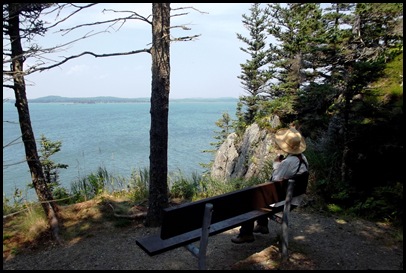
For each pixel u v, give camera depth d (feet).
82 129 329.72
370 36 24.71
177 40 15.44
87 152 159.53
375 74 17.44
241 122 83.51
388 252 12.38
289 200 11.27
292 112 36.78
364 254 12.19
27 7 13.20
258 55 80.94
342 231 14.64
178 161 124.88
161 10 15.31
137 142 205.16
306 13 35.60
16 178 73.31
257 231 14.08
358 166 18.75
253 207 11.07
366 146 18.22
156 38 15.61
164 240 9.87
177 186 23.02
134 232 15.99
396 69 22.13
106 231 16.14
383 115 17.63
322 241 13.50
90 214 18.34
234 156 53.16
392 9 20.94
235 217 11.49
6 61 11.23
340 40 25.86
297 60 37.35
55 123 442.50
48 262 12.96
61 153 157.07
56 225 16.01
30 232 15.87
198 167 106.01
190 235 10.25
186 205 9.25
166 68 15.92
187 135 253.44
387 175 17.88
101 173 25.36
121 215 17.80
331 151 21.83
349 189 18.20
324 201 18.34
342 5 24.91
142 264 12.34
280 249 12.30
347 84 18.10
